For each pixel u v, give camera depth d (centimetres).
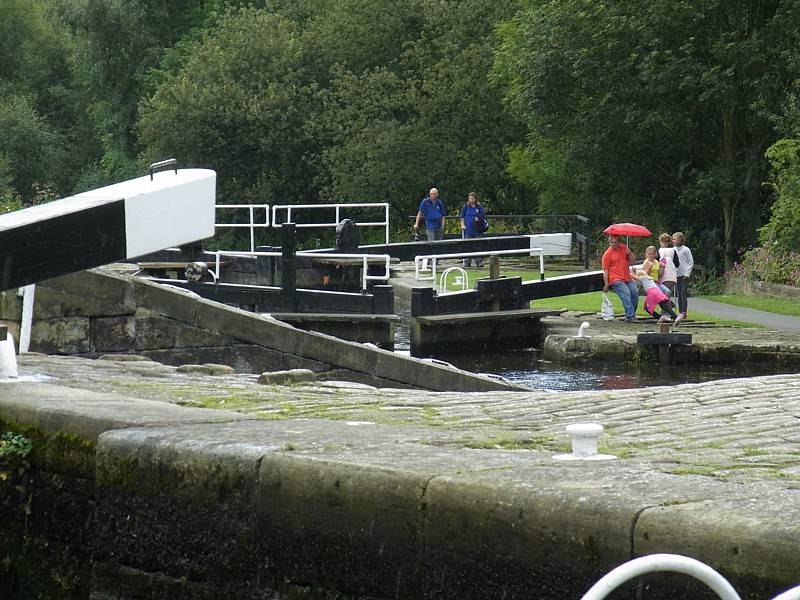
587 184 9650
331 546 1127
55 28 18438
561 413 1859
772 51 8138
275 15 12938
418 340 5184
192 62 12862
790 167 7456
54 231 1878
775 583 832
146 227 1934
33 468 1578
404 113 12131
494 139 11594
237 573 1222
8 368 1923
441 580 1037
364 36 12469
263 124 12462
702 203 8894
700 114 8825
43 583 1551
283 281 5053
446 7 11994
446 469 1080
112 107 15862
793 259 7019
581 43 8706
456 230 11144
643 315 5791
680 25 8438
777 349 4531
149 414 1512
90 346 3138
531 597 971
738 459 1348
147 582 1328
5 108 16612
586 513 934
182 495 1281
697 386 2231
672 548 884
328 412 1795
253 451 1215
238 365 3186
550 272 7938
